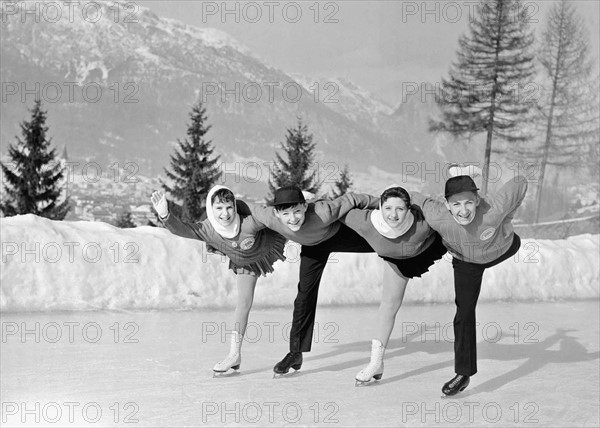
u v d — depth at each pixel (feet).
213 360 17.16
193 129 113.91
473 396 15.02
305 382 15.61
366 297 26.14
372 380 15.88
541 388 15.79
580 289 30.45
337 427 12.55
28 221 22.54
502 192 14.55
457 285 15.12
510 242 15.06
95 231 23.48
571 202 109.09
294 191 14.47
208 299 23.61
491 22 110.01
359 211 15.15
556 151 112.37
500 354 19.19
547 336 21.72
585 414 13.88
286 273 25.35
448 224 14.46
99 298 22.35
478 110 109.81
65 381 14.92
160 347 18.16
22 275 21.66
